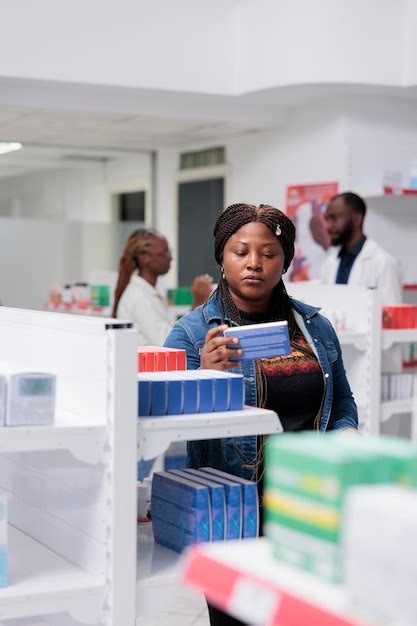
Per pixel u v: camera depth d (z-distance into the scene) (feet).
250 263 8.52
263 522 8.58
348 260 20.92
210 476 8.52
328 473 4.11
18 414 7.32
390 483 4.16
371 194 24.93
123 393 7.47
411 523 3.66
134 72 23.44
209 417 7.80
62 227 32.45
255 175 28.86
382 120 25.79
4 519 7.57
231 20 24.50
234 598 4.26
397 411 16.99
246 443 8.63
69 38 22.65
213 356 8.39
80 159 33.68
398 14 23.56
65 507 8.35
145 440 7.60
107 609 7.66
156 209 33.96
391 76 23.59
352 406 9.34
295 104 26.43
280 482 4.40
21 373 7.34
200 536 8.04
